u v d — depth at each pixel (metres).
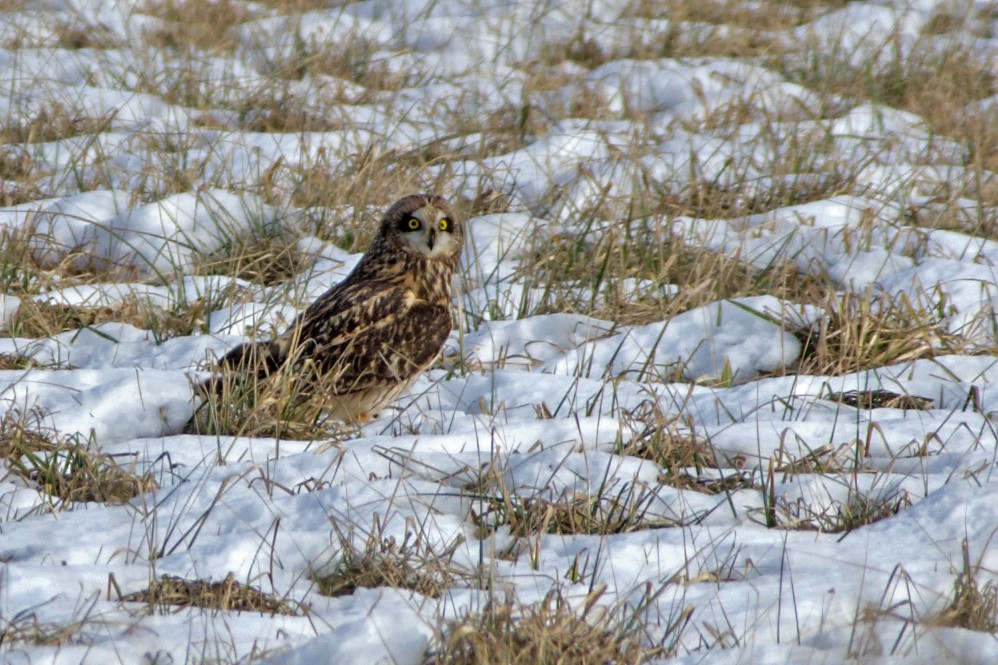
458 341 12.16
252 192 15.69
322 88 20.94
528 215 15.48
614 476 8.39
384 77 22.72
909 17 26.62
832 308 11.77
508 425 9.34
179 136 17.47
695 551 7.36
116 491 8.41
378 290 10.54
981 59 24.20
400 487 8.12
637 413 9.97
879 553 7.16
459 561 7.30
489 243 14.62
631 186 16.23
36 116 19.00
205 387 9.95
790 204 16.25
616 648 5.87
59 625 6.07
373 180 15.89
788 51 24.53
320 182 15.63
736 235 14.79
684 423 9.48
